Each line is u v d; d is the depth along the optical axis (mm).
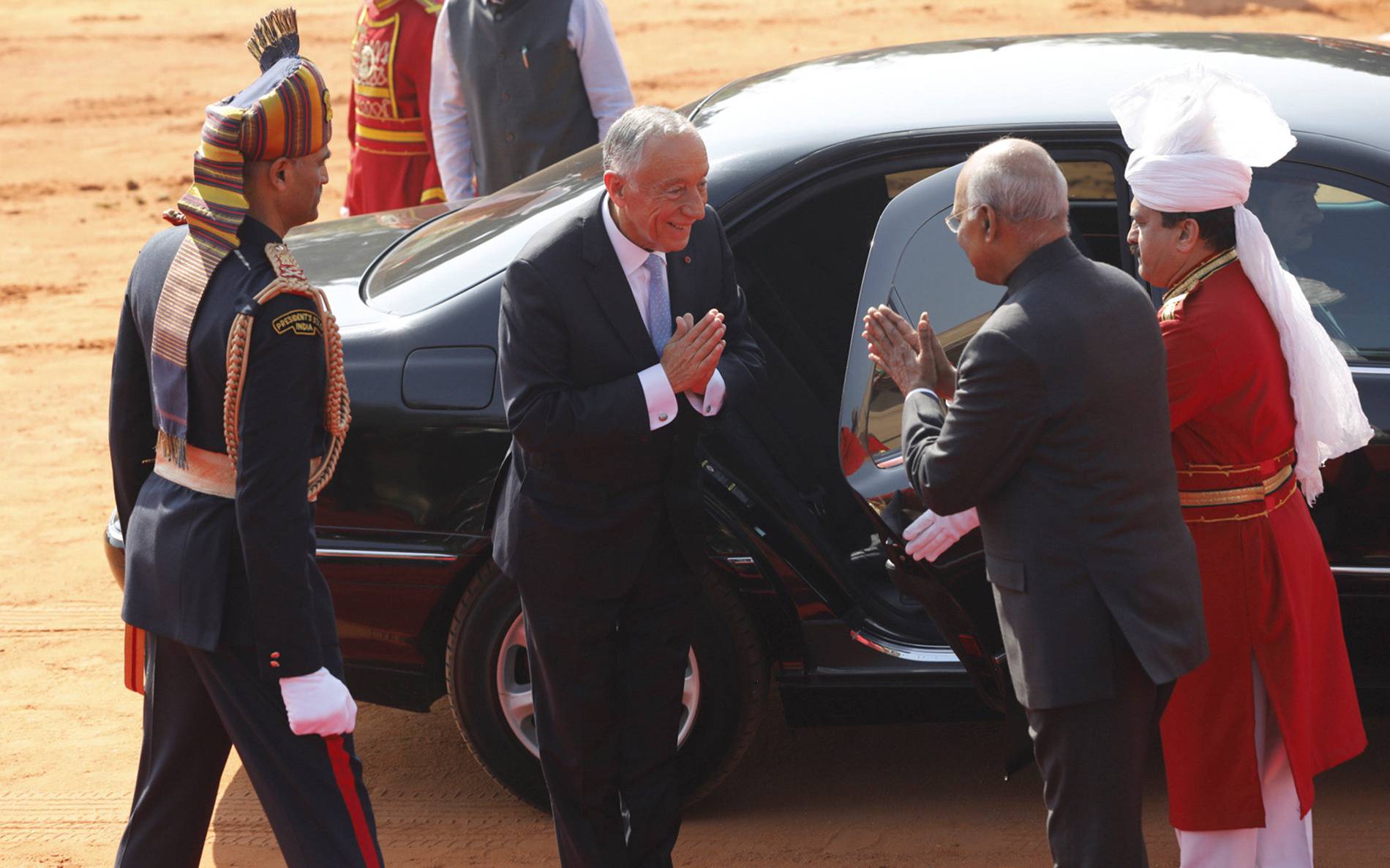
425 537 14125
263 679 10930
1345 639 13672
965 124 14281
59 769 16406
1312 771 12188
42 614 20578
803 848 14352
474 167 24531
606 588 12062
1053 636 10602
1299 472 11977
